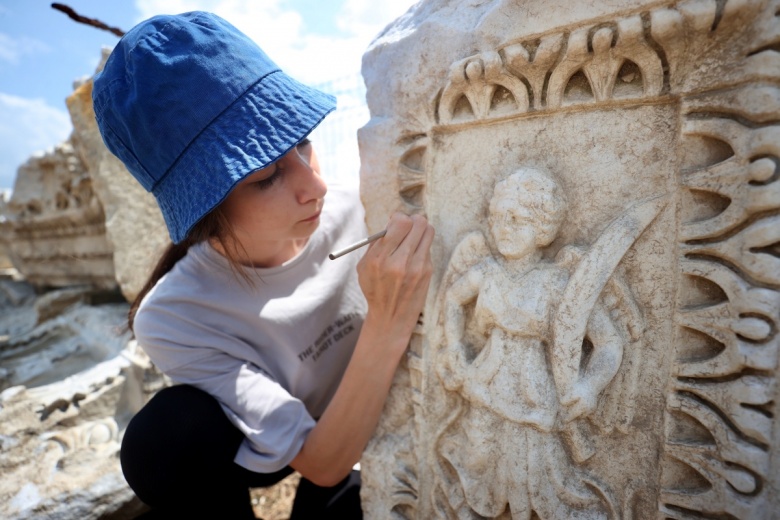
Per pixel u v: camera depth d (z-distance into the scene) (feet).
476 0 2.88
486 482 3.05
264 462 3.56
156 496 3.80
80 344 9.52
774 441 2.21
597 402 2.67
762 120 2.09
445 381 3.17
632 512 2.71
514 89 2.72
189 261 3.91
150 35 2.80
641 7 2.21
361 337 3.32
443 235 3.21
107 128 2.97
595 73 2.46
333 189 4.57
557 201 2.64
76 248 12.12
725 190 2.21
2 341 10.16
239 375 3.69
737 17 2.05
